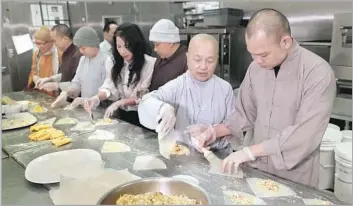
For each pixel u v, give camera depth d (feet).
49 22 12.69
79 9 13.07
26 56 12.59
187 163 4.51
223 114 5.50
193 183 3.63
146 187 3.74
